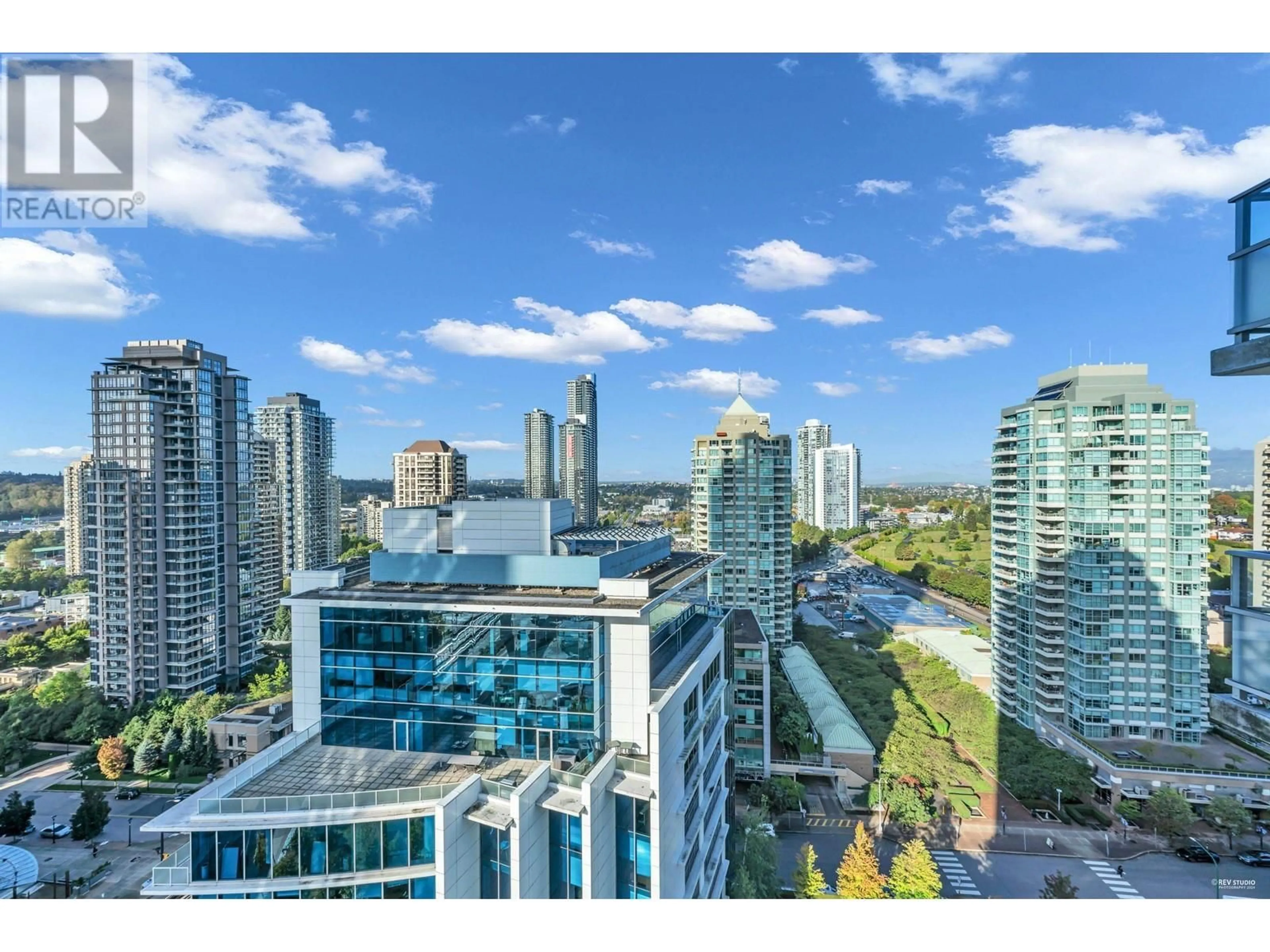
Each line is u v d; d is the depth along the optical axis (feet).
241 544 339.16
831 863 190.19
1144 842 200.75
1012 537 282.77
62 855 201.26
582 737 97.09
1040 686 258.16
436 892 81.10
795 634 419.13
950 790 221.05
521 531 111.96
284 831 82.58
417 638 102.12
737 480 353.31
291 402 506.07
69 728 276.62
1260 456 315.37
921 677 323.37
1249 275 47.80
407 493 626.23
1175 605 236.84
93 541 297.94
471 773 95.50
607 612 94.73
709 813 128.16
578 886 86.38
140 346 321.32
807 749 244.63
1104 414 250.16
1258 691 53.42
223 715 269.23
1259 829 200.03
